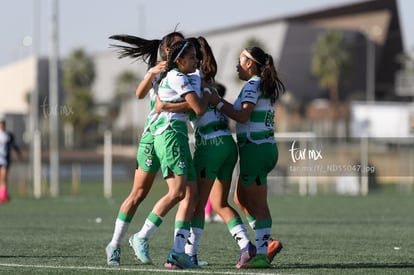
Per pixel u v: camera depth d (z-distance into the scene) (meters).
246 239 21.77
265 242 21.77
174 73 21.12
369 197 65.50
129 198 22.00
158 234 32.59
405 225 37.94
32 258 23.75
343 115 194.50
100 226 36.94
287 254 25.36
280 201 60.31
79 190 80.88
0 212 47.94
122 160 108.88
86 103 187.50
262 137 21.86
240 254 23.77
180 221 21.27
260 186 21.89
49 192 76.56
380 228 36.16
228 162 22.03
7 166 58.44
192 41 22.14
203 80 21.86
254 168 21.81
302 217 43.88
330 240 30.31
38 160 71.69
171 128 21.06
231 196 59.94
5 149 58.22
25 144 110.88
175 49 21.22
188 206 21.33
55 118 73.50
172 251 21.16
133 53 23.03
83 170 107.56
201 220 22.06
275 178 74.44
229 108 21.61
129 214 21.94
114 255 21.97
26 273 20.05
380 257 24.45
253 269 21.16
